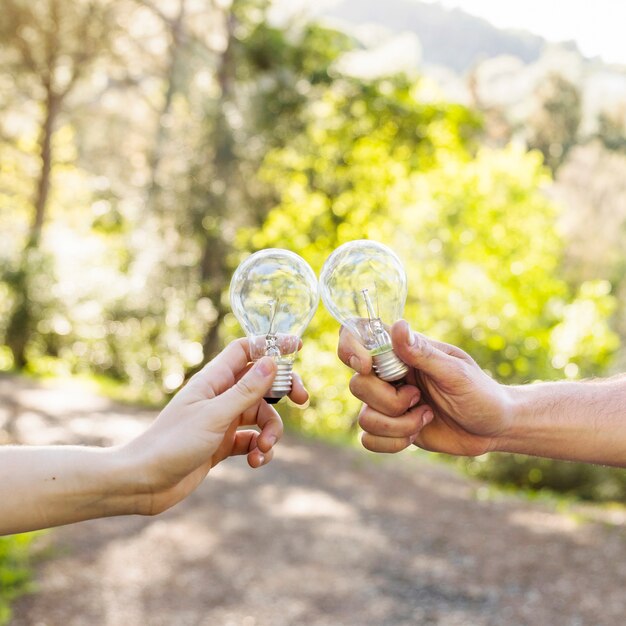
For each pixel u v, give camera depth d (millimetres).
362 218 14164
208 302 13594
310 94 13523
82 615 4316
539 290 15461
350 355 1350
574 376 11945
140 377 14727
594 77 22734
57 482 1085
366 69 14195
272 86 13188
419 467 9305
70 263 15445
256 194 13609
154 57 16891
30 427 9203
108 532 5586
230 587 4973
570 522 6891
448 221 14867
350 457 9188
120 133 17984
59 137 18375
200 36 15664
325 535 6098
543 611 4898
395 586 5242
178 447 1111
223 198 13227
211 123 13242
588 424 1393
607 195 20375
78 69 16094
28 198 18438
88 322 14922
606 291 13820
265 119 13141
